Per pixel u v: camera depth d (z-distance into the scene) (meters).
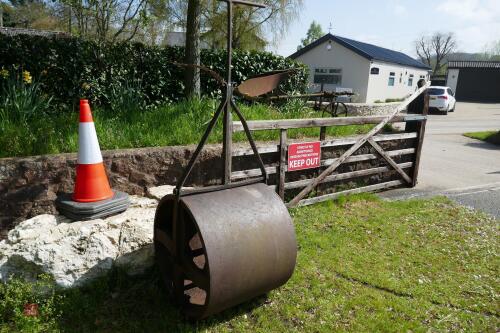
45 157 3.63
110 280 3.11
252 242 2.66
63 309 2.84
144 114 5.41
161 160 4.23
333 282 3.43
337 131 6.36
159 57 6.50
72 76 5.64
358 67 24.61
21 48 5.28
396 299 3.23
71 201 3.34
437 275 3.66
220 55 7.58
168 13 10.58
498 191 6.68
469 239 4.50
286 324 2.87
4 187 3.44
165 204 3.05
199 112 5.59
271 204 2.91
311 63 26.77
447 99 22.36
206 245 2.47
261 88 6.22
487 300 3.30
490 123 18.12
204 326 2.79
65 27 12.02
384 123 5.87
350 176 5.78
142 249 3.23
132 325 2.77
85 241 3.05
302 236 4.30
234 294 2.64
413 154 6.67
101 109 5.55
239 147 4.62
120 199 3.47
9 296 2.83
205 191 2.83
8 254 2.94
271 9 14.42
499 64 38.50
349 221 4.87
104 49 5.92
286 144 4.91
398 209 5.45
